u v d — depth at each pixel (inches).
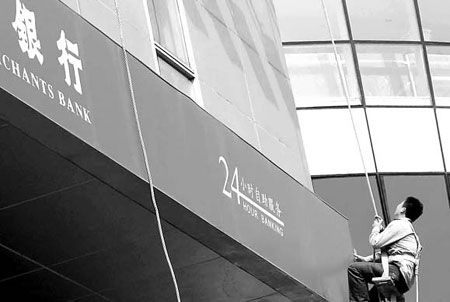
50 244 655.1
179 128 673.6
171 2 772.6
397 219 809.5
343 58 1275.8
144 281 701.3
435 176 1246.9
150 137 647.8
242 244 697.6
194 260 698.2
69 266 674.2
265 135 813.2
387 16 1306.6
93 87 611.8
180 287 716.7
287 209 756.0
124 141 625.6
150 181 636.1
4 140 581.9
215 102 773.3
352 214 1202.6
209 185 685.9
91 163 609.0
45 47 584.1
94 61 617.9
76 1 669.3
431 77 1291.8
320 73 1262.3
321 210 797.2
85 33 616.1
